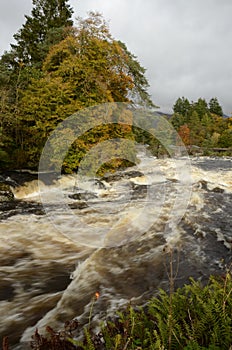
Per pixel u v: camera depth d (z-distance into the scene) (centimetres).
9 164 1295
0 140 1231
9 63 2231
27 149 1345
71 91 1188
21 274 439
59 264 474
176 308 248
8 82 1650
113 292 374
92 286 391
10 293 383
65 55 1368
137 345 211
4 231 646
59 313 334
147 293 368
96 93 1199
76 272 437
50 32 2170
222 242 538
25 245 562
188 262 453
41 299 366
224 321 209
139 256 479
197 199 884
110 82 1315
